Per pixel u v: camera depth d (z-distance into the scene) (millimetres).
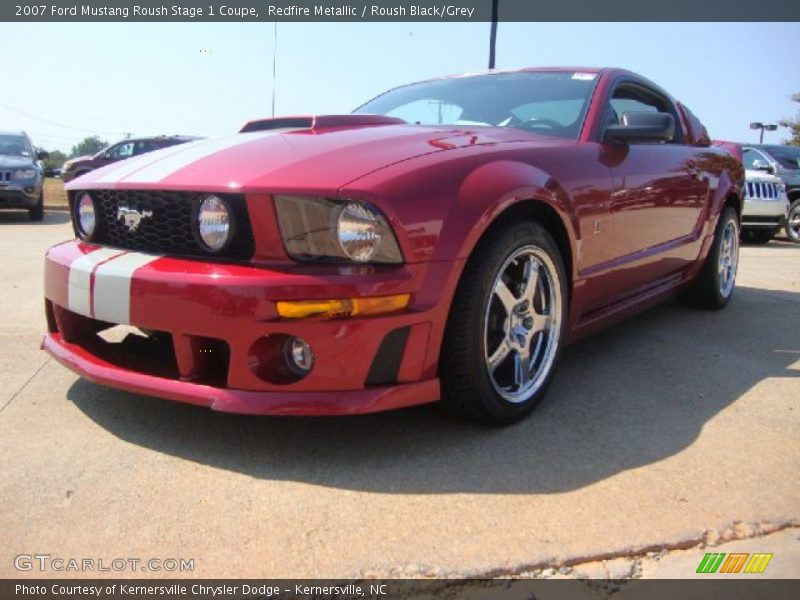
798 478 2088
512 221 2316
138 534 1726
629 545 1723
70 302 2301
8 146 10609
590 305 2898
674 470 2125
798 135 29281
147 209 2217
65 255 2418
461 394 2252
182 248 2156
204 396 2033
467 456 2186
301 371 2035
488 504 1902
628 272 3105
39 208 10234
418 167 2105
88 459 2105
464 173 2180
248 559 1640
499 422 2385
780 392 2854
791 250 8828
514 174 2293
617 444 2307
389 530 1768
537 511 1871
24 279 4934
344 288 1922
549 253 2479
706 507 1909
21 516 1791
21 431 2287
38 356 3076
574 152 2674
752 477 2090
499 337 2385
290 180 1974
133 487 1947
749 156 10883
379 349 2008
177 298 2010
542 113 3045
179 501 1882
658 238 3354
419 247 2014
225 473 2041
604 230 2795
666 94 3828
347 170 2035
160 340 2418
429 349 2098
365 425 2396
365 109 3547
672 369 3139
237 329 1956
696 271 4051
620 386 2893
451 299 2102
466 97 3285
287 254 1990
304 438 2287
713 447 2299
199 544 1691
